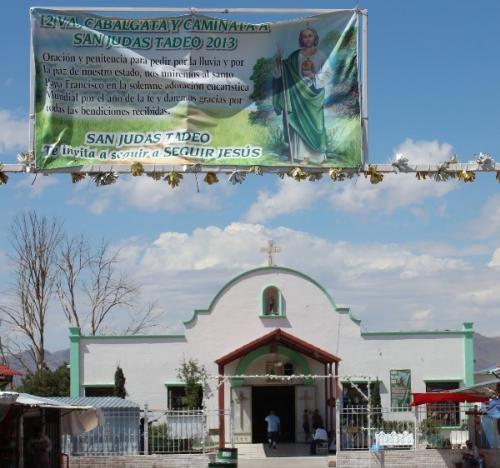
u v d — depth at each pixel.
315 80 17.98
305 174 17.94
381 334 47.47
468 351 47.34
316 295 47.78
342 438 37.09
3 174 17.69
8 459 24.77
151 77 17.84
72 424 30.61
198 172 17.84
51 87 17.69
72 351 46.88
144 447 35.56
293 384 46.47
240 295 47.72
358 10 17.95
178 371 47.03
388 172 17.98
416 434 36.16
